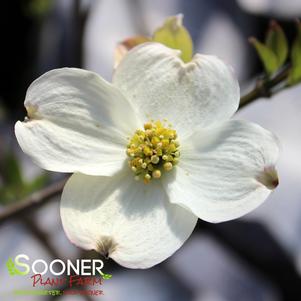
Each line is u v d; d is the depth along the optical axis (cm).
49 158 23
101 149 24
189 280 43
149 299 42
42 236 35
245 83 48
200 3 51
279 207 43
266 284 42
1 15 48
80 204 23
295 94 47
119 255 22
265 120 46
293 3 50
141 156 24
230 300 42
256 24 51
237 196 23
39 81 23
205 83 24
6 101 48
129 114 24
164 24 25
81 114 24
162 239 23
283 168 44
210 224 42
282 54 26
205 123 24
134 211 23
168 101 24
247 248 42
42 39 48
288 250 42
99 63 46
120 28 48
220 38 50
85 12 33
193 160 24
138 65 24
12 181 32
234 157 23
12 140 44
